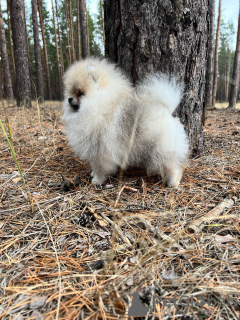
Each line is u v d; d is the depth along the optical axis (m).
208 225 0.28
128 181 0.41
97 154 0.38
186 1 0.40
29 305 0.19
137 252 0.24
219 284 0.21
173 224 0.28
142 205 0.33
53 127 0.80
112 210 0.32
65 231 0.28
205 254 0.24
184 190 0.37
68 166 0.47
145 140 0.37
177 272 0.22
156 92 0.38
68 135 0.40
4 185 0.39
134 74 0.45
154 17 0.41
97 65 0.39
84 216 0.30
